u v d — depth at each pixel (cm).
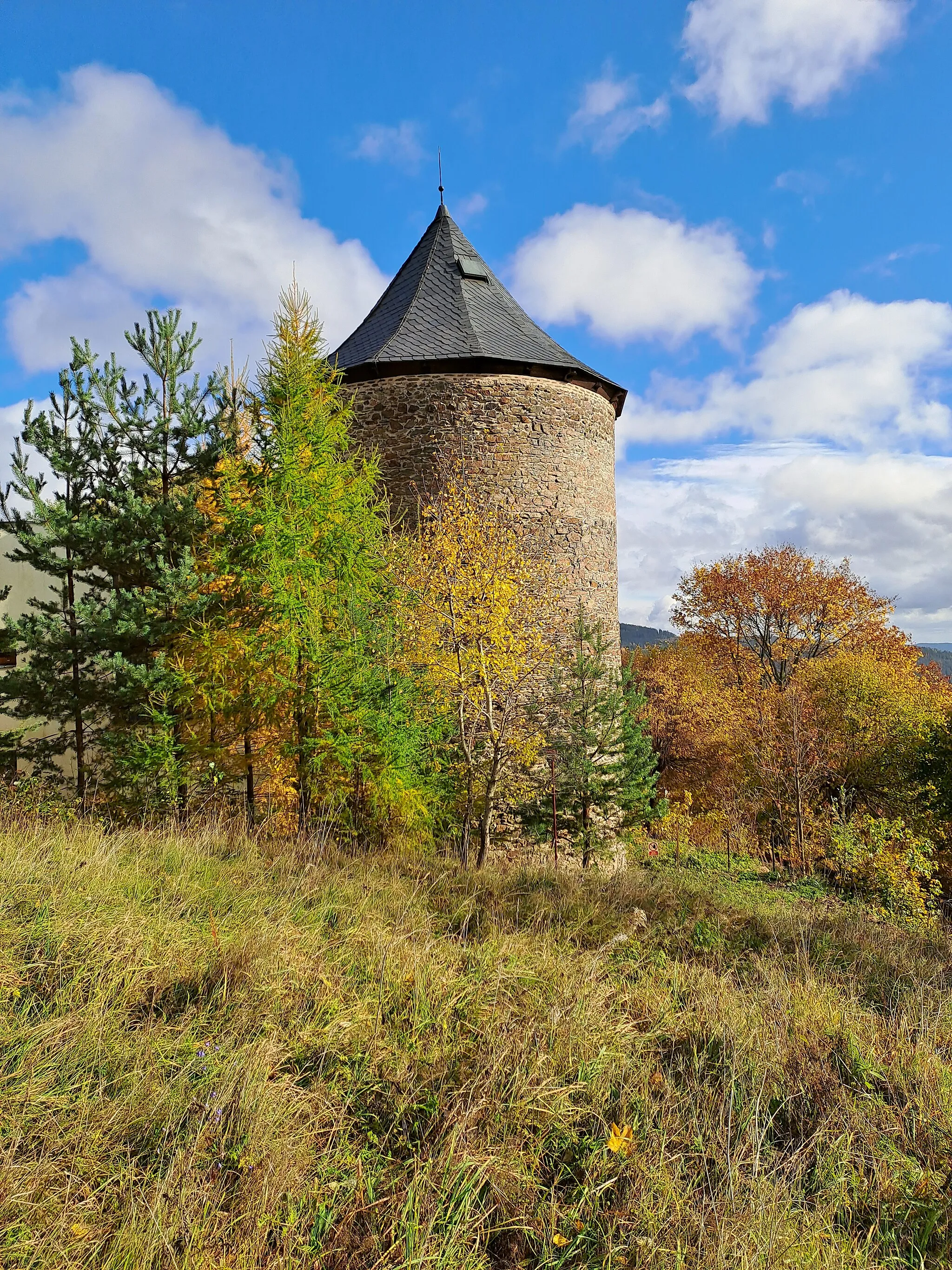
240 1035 294
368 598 905
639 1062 317
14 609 1368
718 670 2862
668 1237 217
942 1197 247
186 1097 252
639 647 3881
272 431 816
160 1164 219
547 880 657
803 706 1958
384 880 582
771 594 2819
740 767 2259
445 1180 231
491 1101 272
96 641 891
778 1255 208
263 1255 202
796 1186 246
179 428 933
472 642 1112
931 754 1816
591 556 1409
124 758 848
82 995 306
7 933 343
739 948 536
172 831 669
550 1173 251
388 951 389
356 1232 216
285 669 812
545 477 1344
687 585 3073
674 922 573
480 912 526
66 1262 188
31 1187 206
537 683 1285
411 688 912
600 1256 213
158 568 895
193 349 947
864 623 2752
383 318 1514
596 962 417
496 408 1319
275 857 612
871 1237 230
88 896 403
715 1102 287
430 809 952
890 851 1270
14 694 923
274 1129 241
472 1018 337
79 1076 255
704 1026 354
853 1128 282
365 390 1357
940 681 2858
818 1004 401
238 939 377
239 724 829
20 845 498
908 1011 406
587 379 1404
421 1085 283
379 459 1191
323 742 775
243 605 837
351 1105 271
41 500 896
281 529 775
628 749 1320
